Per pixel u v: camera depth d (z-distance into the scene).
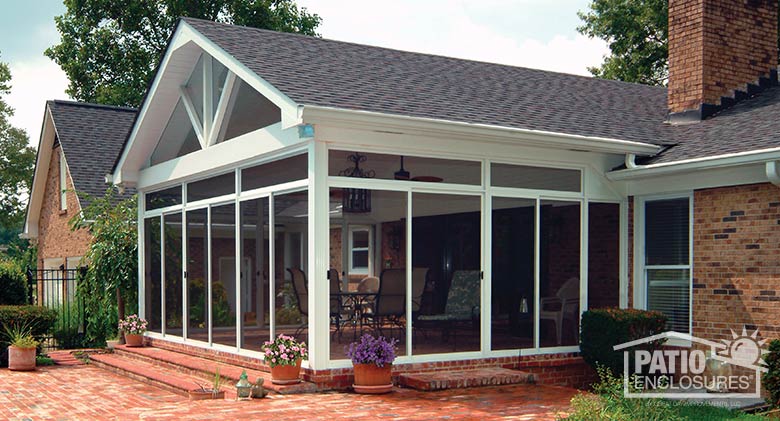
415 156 11.16
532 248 12.21
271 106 11.38
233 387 11.18
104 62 34.91
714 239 11.89
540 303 12.23
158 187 15.99
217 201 13.31
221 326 13.02
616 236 13.08
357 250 10.66
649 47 30.08
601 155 12.95
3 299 17.23
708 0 14.29
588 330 12.23
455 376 10.73
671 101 14.74
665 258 12.71
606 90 17.12
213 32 12.89
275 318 11.31
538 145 11.77
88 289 18.45
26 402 10.99
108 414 9.92
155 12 35.19
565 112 13.66
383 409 9.04
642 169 12.25
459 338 11.45
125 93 33.72
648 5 29.41
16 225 42.28
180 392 11.37
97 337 18.52
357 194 10.66
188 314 14.37
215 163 13.09
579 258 12.68
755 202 11.30
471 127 10.82
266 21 34.84
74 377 13.73
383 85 12.16
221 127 13.02
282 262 11.16
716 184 11.78
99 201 18.73
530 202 12.23
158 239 15.92
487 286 11.70
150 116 15.09
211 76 13.43
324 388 10.34
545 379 12.27
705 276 12.01
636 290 13.05
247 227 12.27
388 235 10.91
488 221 11.77
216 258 13.30
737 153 10.91
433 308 11.25
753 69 14.87
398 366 10.88
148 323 16.30
